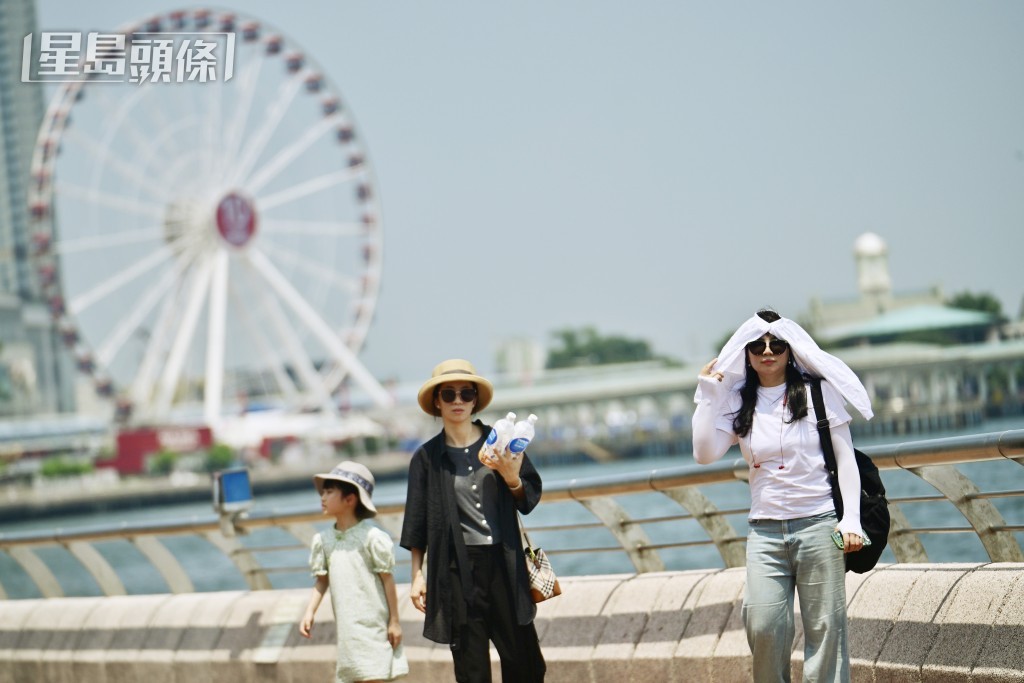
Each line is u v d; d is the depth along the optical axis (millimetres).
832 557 7965
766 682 8148
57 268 93250
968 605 8516
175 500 142750
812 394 8086
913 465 8945
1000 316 178750
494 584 9281
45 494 140000
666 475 10461
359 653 10633
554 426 184500
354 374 108688
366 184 107750
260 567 14523
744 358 8297
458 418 9453
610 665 10695
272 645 13391
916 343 175375
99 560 16000
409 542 9477
